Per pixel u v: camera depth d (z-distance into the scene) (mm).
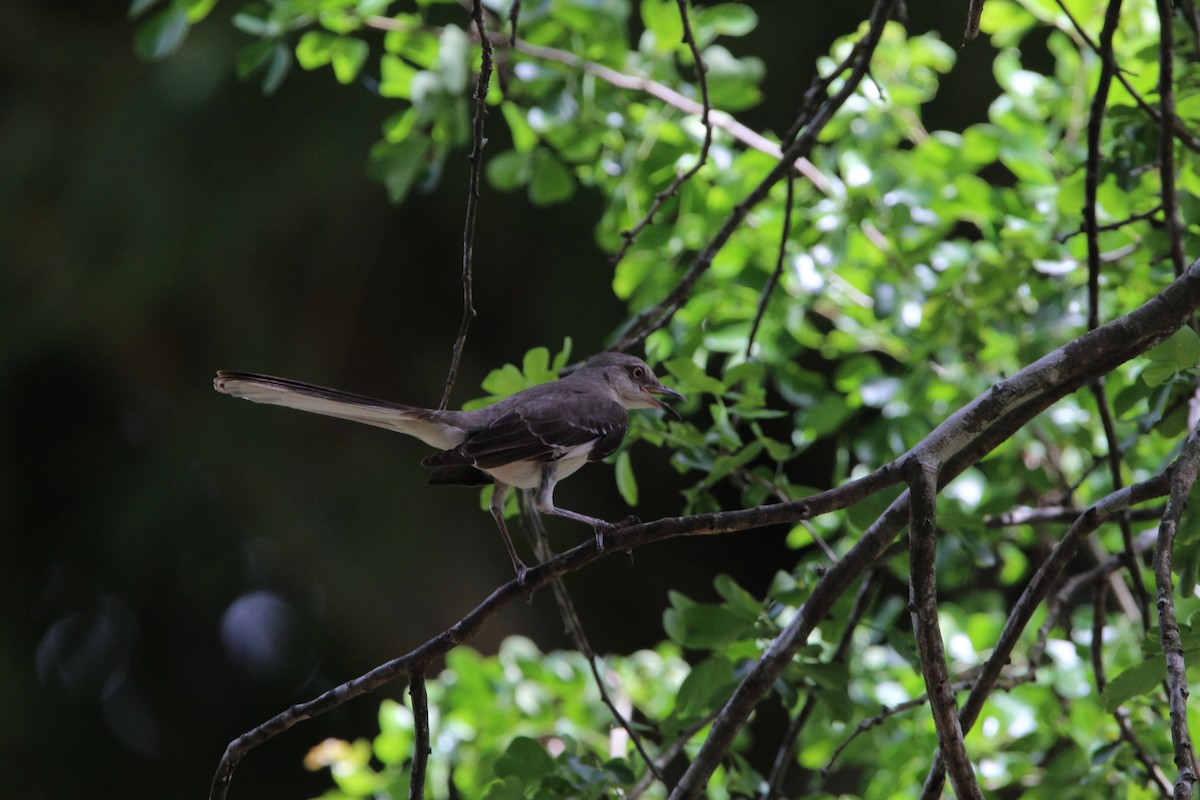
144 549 19188
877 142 11078
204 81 18250
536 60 10930
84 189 18328
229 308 19188
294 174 18422
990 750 9820
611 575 20203
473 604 19062
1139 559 9438
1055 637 10539
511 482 8664
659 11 11289
